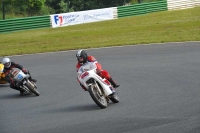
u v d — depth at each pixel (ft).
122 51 149.69
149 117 60.34
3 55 167.63
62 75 112.98
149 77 98.84
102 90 70.18
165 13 260.83
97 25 240.73
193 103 68.23
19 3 314.14
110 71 112.16
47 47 180.45
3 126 63.00
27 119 66.44
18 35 224.33
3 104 82.53
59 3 340.39
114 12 261.44
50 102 80.38
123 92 83.97
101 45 170.09
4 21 235.20
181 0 281.95
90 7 351.67
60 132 55.88
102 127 56.44
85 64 68.90
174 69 106.42
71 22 251.19
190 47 144.05
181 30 196.24
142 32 202.08
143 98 76.18
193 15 241.96
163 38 175.83
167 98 74.43
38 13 319.47
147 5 270.46
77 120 62.08
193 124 54.39
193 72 100.22
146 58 129.08
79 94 86.17
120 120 59.72
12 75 87.86
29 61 146.41
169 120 57.57
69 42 190.90
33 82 90.43
